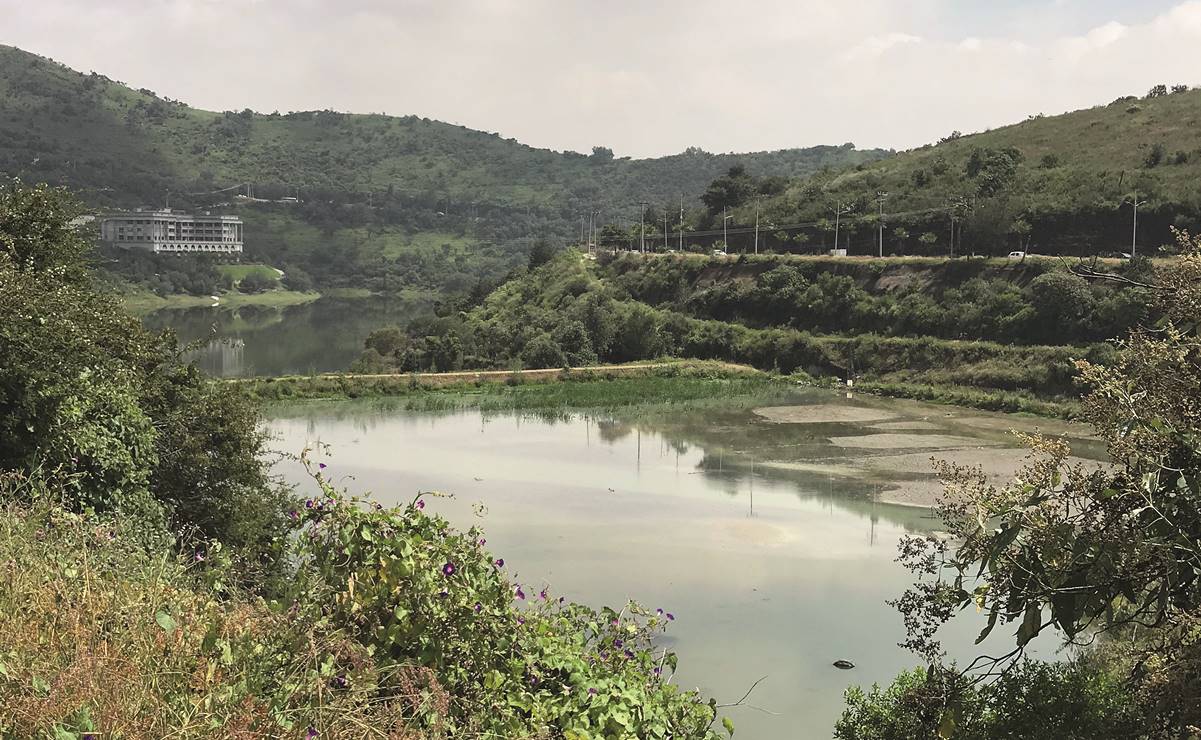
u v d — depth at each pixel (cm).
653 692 753
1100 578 710
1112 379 799
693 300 9219
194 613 666
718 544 3003
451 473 4100
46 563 693
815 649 2138
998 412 5966
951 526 946
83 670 520
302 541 700
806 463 4356
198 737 501
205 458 1992
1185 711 746
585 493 3725
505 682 671
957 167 10569
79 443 1411
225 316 14725
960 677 930
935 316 7338
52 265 2112
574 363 7925
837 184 11606
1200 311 803
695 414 5956
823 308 8138
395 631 650
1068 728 1111
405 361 8181
